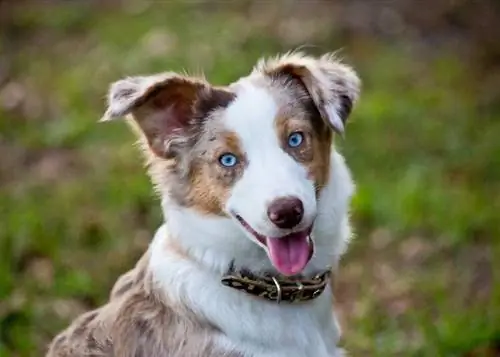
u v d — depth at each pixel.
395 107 13.20
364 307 9.80
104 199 11.63
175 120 6.71
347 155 12.19
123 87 6.60
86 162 12.51
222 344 6.57
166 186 6.71
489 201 11.33
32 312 9.71
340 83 6.79
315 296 6.76
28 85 14.59
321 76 6.61
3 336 9.37
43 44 15.96
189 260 6.62
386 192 11.44
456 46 15.12
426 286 10.07
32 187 12.02
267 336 6.64
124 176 12.08
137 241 10.91
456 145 12.40
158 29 16.12
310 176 6.46
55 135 13.13
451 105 13.37
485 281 10.13
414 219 10.98
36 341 9.37
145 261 6.92
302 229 6.25
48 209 11.45
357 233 10.90
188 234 6.61
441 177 11.77
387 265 10.50
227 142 6.47
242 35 15.68
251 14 16.52
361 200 11.14
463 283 10.12
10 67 15.23
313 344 6.79
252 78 6.77
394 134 12.65
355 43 15.40
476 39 15.27
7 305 9.76
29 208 11.44
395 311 9.74
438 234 10.82
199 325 6.59
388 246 10.75
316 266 6.77
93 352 6.74
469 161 12.09
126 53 15.38
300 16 16.30
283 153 6.44
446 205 11.19
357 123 12.81
